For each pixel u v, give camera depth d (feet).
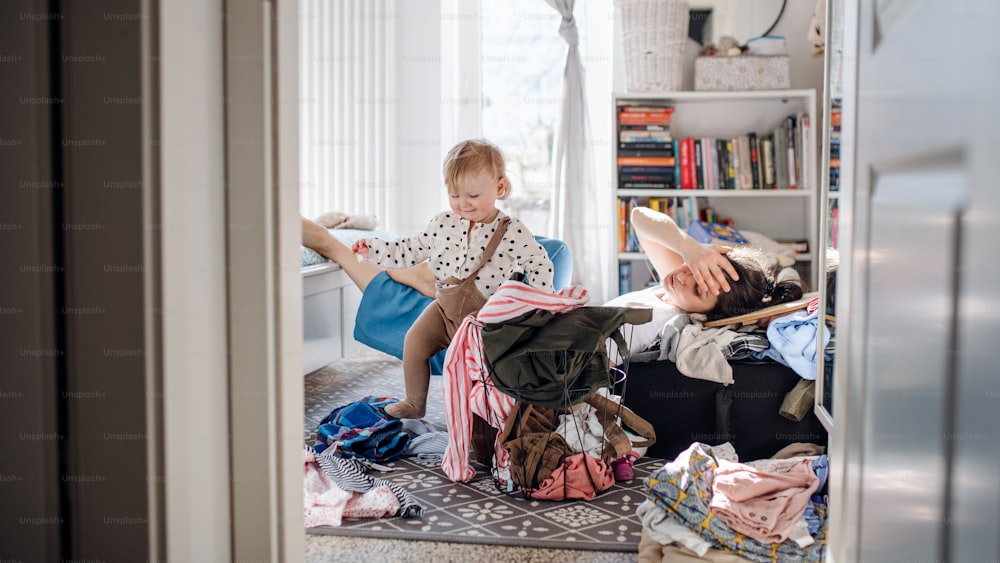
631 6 12.16
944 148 2.31
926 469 2.43
